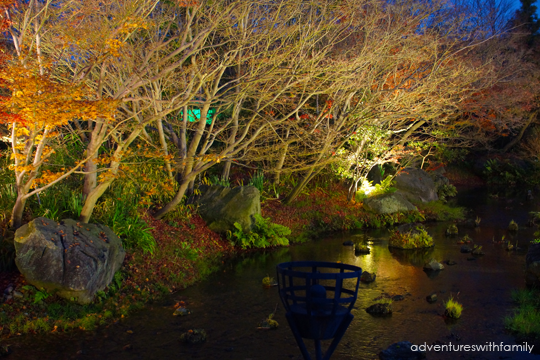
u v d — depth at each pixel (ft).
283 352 21.62
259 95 45.24
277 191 59.31
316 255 42.16
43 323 23.59
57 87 23.82
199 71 34.71
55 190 34.12
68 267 25.14
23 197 28.09
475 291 30.55
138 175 40.50
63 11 30.35
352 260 40.11
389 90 44.78
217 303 28.66
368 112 47.24
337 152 52.08
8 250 27.22
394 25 48.08
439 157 96.73
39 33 28.07
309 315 12.30
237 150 41.19
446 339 22.94
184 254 37.32
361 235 52.08
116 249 29.19
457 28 57.93
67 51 30.22
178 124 45.01
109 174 29.19
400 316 26.25
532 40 95.40
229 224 44.68
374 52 42.60
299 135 50.08
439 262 38.96
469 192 89.15
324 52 38.93
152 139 46.42
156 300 29.04
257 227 45.55
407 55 44.65
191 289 31.68
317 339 12.42
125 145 30.66
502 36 74.64
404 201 61.16
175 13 39.68
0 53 23.97
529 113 92.38
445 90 49.90
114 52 26.08
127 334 23.61
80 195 33.32
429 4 51.42
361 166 59.62
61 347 21.84
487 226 55.62
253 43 39.91
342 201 61.21
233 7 36.37
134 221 35.04
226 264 38.91
